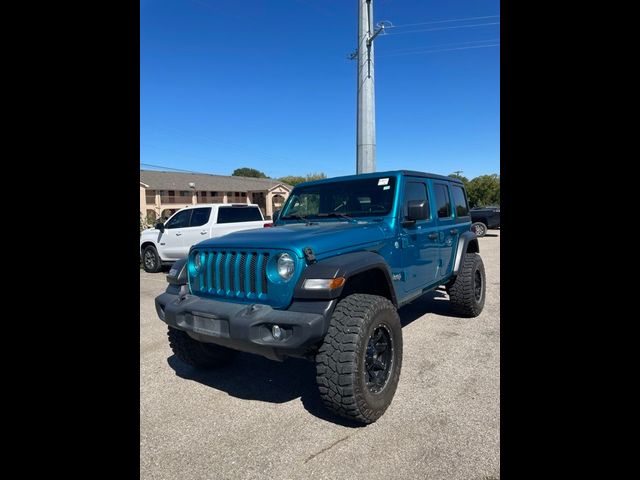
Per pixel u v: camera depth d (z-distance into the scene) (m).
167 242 10.68
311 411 3.12
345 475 2.34
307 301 2.78
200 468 2.45
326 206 4.44
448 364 3.93
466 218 5.88
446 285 5.52
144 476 2.37
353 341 2.70
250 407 3.21
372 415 2.82
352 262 2.91
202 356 3.81
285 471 2.40
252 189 44.72
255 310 2.83
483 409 3.04
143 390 3.56
